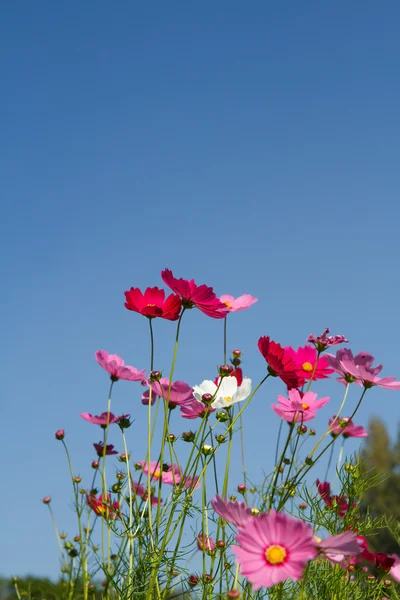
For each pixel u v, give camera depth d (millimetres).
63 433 1823
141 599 1661
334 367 1643
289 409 1722
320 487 1752
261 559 1348
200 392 1700
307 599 1665
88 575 1822
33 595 1944
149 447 1638
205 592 1576
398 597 1695
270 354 1643
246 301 1858
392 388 1606
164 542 1599
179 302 1679
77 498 1813
